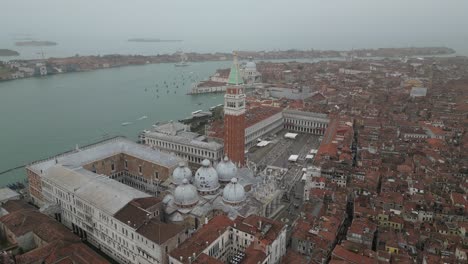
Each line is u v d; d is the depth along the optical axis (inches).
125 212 5344.5
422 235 5639.8
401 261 4845.0
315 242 5295.3
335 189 6963.6
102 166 7721.5
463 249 5044.3
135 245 5113.2
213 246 4913.9
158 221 5167.3
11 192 7180.1
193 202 5866.1
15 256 5014.8
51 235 5393.7
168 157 7701.8
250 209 5940.0
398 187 7091.5
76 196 5989.2
